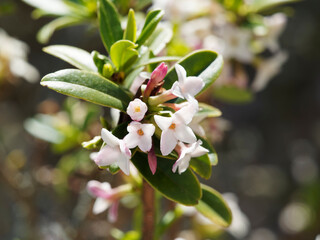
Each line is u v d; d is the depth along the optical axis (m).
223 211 0.27
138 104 0.22
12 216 0.59
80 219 0.41
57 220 0.43
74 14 0.33
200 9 0.36
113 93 0.23
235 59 0.37
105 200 0.29
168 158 0.24
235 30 0.35
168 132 0.22
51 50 0.25
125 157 0.21
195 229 0.38
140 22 0.33
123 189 0.29
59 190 0.42
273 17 0.36
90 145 0.23
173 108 0.23
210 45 0.35
